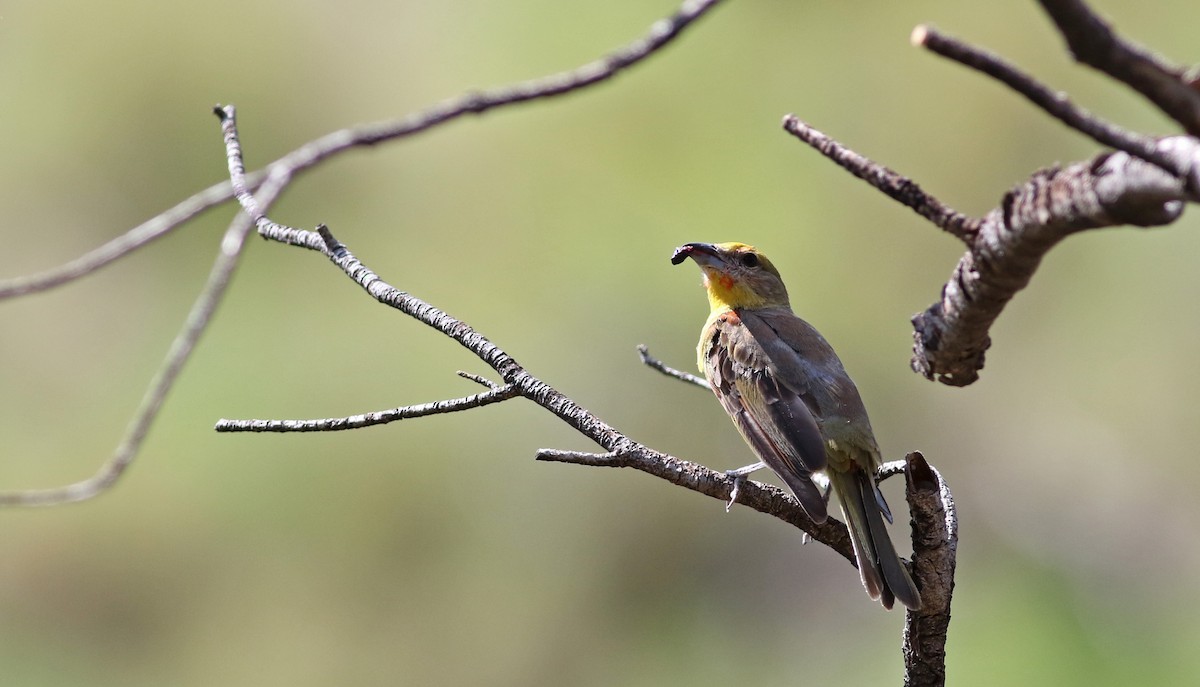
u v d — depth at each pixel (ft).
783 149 49.88
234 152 18.61
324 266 48.93
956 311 14.33
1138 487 53.11
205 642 46.80
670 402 49.29
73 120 50.98
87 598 46.60
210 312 19.24
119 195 50.96
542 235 49.55
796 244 49.08
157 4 51.01
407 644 47.85
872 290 50.37
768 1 50.19
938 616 16.43
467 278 49.52
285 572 47.21
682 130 49.78
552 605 49.19
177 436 46.80
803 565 51.90
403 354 48.08
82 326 49.03
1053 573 51.39
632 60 14.65
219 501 46.75
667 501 50.70
